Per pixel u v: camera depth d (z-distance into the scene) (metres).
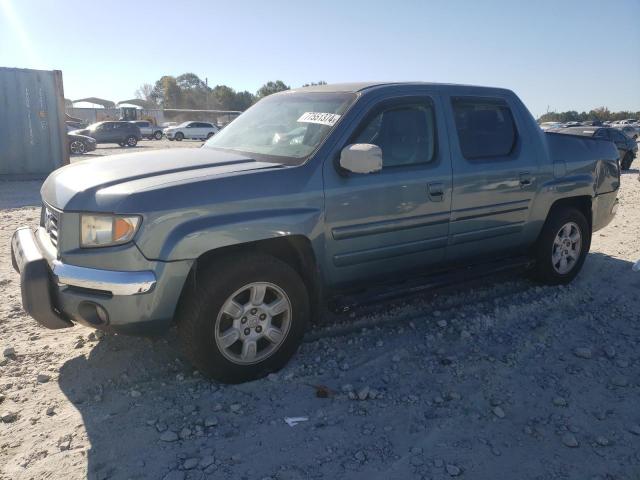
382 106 4.10
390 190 4.00
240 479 2.72
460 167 4.43
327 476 2.75
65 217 3.25
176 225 3.22
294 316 3.69
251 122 4.62
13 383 3.53
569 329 4.54
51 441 2.98
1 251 6.63
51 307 3.37
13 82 14.27
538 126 5.21
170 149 4.49
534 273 5.46
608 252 6.91
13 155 14.57
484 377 3.74
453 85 4.63
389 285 4.31
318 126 3.98
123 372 3.70
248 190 3.45
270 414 3.27
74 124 42.25
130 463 2.82
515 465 2.87
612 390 3.62
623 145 19.25
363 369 3.81
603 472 2.83
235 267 3.39
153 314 3.22
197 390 3.50
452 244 4.51
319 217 3.70
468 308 4.90
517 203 4.88
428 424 3.21
